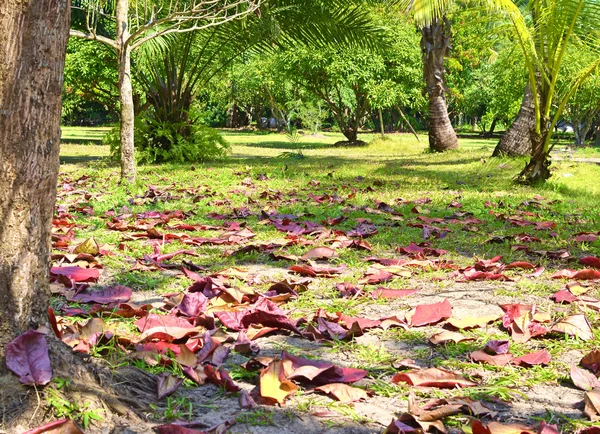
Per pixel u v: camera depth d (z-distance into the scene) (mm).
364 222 6488
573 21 9438
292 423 2135
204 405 2252
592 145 38438
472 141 39219
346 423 2148
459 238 5809
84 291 3719
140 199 8055
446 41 19781
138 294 3789
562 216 7461
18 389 2049
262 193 8547
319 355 2801
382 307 3598
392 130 54250
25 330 2246
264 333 2990
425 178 11539
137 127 15406
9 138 2188
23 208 2232
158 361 2506
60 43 2260
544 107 10336
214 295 3473
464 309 3551
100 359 2416
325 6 13719
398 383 2461
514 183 10664
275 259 4777
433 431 2107
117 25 10328
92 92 29078
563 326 3045
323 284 4090
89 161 15938
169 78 15812
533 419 2225
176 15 9898
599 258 4664
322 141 33812
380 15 23219
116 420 2076
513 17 9312
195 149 15648
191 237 5402
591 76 10633
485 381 2551
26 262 2252
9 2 2133
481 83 50406
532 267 4535
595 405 2221
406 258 4902
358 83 26328
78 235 5586
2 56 2148
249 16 13062
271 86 35500
